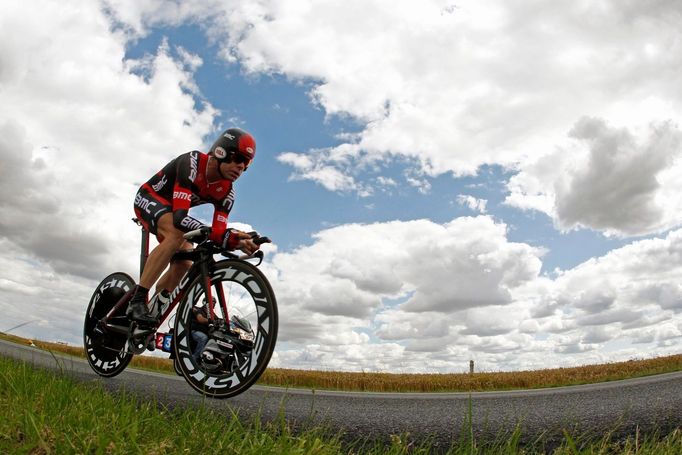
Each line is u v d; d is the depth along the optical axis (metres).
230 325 2.88
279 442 1.64
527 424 2.24
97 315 3.76
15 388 2.13
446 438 2.10
